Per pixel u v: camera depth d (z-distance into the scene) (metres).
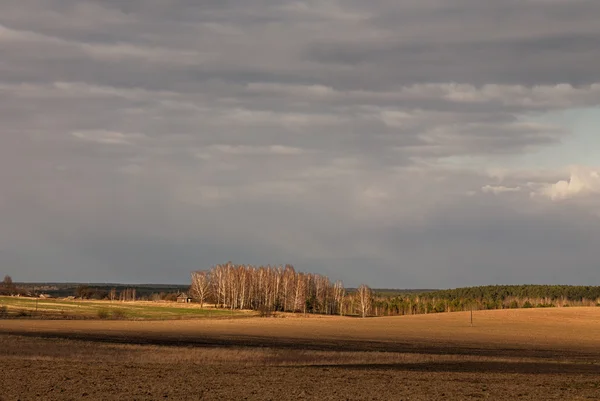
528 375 46.91
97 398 33.66
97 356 54.09
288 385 39.22
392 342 81.62
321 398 34.97
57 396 34.03
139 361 50.88
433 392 37.66
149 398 33.94
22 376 40.50
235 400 33.88
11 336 73.06
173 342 72.38
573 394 37.47
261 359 54.78
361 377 43.78
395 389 38.53
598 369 52.34
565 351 73.19
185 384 38.78
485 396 36.50
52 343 65.56
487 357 61.97
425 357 60.19
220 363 50.94
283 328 105.44
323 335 91.62
